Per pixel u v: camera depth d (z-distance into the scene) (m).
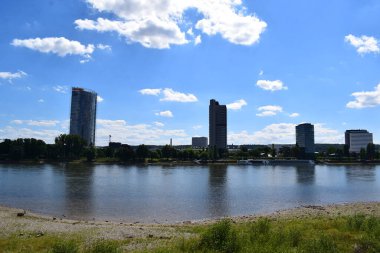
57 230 37.72
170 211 60.72
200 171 191.25
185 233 35.66
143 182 117.81
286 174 171.38
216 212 60.25
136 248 26.41
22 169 176.75
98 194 83.19
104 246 23.47
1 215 51.09
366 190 99.19
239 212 60.50
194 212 60.00
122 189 94.81
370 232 24.72
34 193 83.12
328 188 103.94
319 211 56.94
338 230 28.39
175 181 123.50
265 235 23.14
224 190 95.62
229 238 20.70
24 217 50.59
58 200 72.56
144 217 54.69
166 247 22.62
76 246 24.06
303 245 20.08
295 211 58.19
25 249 27.22
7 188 92.75
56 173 152.38
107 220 51.53
